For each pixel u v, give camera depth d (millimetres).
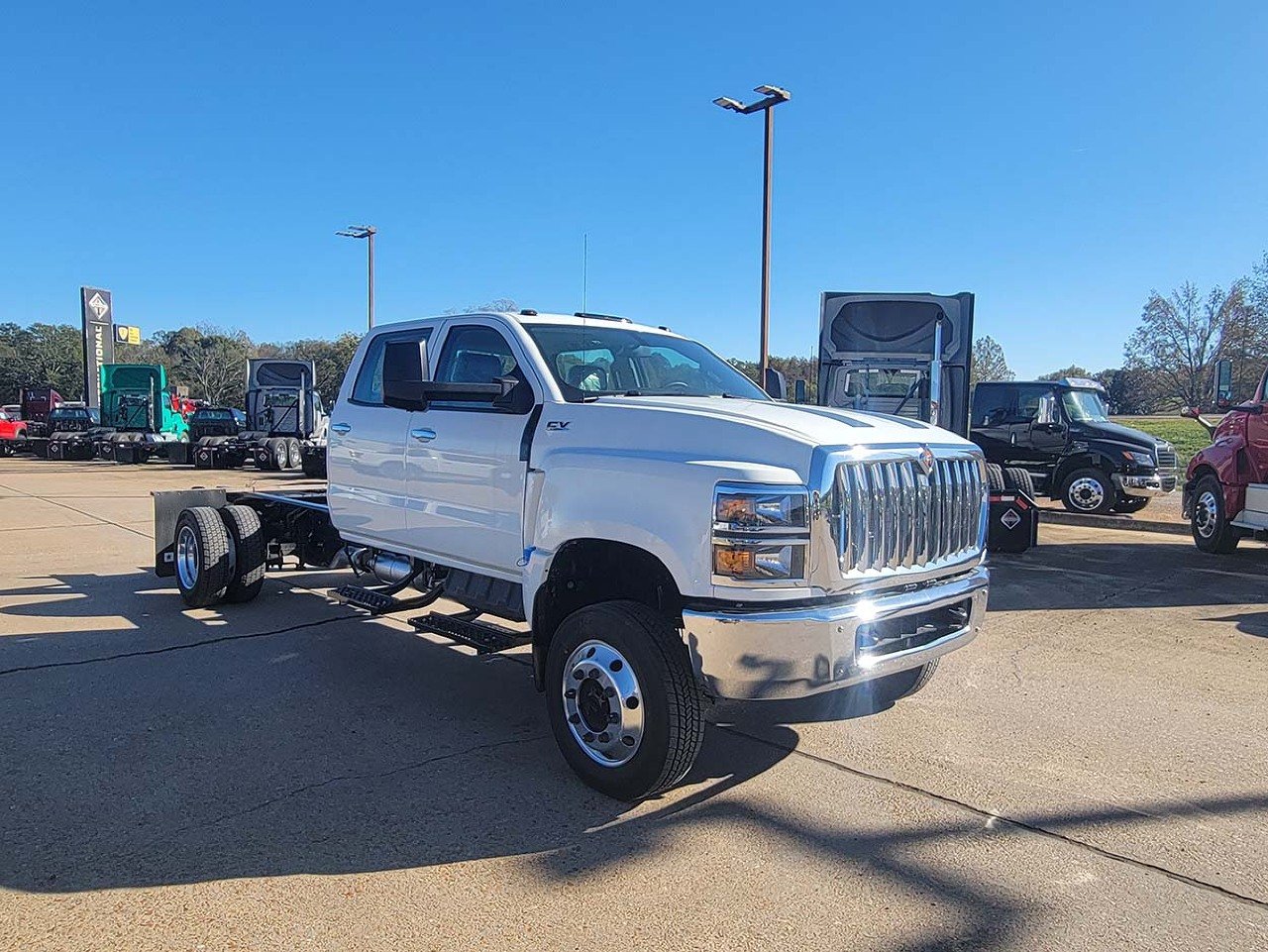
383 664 6344
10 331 93188
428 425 5617
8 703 5402
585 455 4453
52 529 13133
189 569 7965
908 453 4215
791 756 4754
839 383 12438
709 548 3820
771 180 19406
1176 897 3387
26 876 3445
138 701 5473
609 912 3246
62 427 36188
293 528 8227
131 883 3406
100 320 45625
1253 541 12773
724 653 3783
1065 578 9805
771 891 3402
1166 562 10867
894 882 3477
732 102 19203
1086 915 3252
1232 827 3961
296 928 3123
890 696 5543
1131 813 4090
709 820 3988
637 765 4008
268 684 5855
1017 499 10805
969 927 3170
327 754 4703
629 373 5410
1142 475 15078
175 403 35656
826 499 3807
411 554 5914
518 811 4055
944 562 4410
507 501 4980
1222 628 7559
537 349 5117
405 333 6172
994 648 6934
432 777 4426
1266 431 10438
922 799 4223
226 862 3570
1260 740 5020
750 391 5945
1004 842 3805
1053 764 4664
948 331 11984
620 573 4648
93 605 8070
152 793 4191
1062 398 15898
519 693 5754
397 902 3293
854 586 3941
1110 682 6082
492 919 3191
